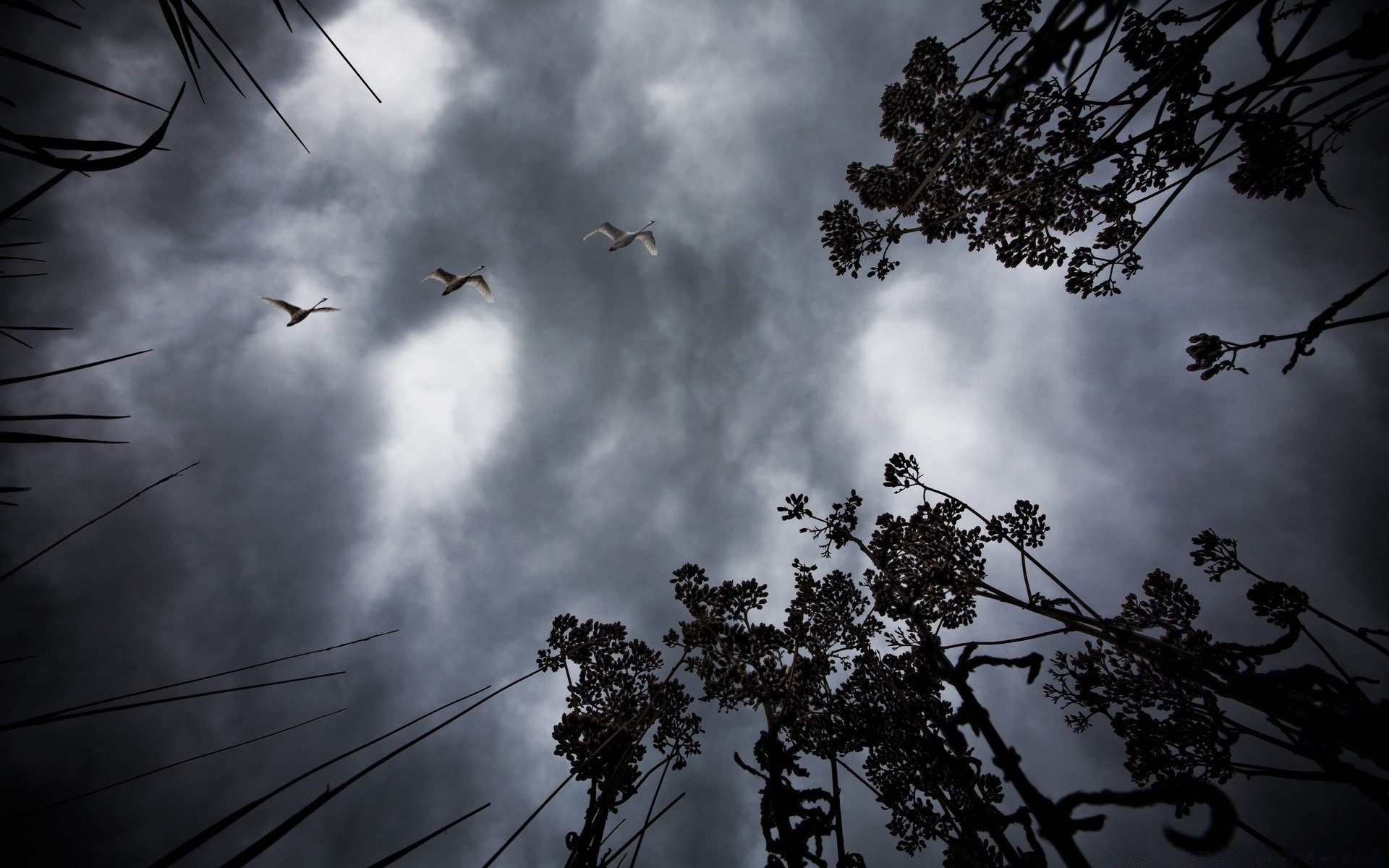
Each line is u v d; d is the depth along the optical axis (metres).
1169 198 7.66
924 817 11.02
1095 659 11.63
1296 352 5.80
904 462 9.96
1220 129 6.05
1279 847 6.01
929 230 9.80
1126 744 10.90
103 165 2.15
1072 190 8.54
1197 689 9.77
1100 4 3.12
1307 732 5.45
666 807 7.31
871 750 11.70
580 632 13.53
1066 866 4.47
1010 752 5.45
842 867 8.49
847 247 10.35
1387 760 5.00
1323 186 7.02
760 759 10.20
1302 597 8.75
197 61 2.30
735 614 12.02
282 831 2.33
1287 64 5.04
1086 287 9.06
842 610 11.94
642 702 12.81
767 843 8.95
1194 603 9.92
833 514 10.26
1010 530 8.77
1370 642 7.49
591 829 8.69
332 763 2.71
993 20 7.93
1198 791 3.61
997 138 8.51
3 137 1.93
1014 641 6.54
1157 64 7.48
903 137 9.52
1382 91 5.08
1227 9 5.21
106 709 2.30
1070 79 3.52
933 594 9.41
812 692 11.15
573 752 11.98
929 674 9.50
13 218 2.04
